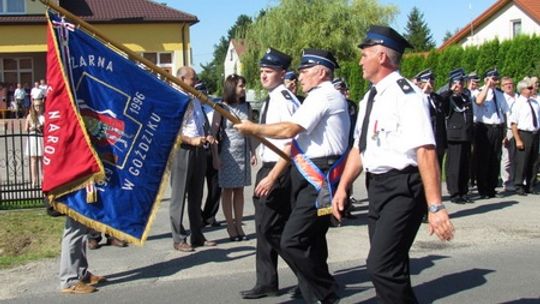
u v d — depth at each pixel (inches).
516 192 459.2
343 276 261.4
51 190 225.5
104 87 225.8
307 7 1315.2
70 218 243.0
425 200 166.1
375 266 164.9
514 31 1501.0
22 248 310.8
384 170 166.6
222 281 256.5
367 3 1331.2
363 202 428.5
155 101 233.9
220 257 291.3
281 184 218.7
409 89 163.5
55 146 223.9
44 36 1288.1
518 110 449.7
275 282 235.0
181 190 297.9
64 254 244.2
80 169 223.6
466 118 415.8
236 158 313.1
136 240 233.6
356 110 375.2
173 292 243.4
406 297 165.8
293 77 315.3
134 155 232.7
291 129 196.2
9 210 389.1
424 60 1107.3
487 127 436.1
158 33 1326.3
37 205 402.0
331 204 198.1
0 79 1376.7
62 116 222.4
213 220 357.1
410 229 165.0
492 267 271.9
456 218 375.2
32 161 441.4
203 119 304.5
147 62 199.5
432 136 159.6
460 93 419.2
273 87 235.5
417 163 161.0
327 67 204.5
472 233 335.6
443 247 307.4
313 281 205.6
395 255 164.4
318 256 205.8
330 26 1306.6
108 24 1306.6
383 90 167.2
